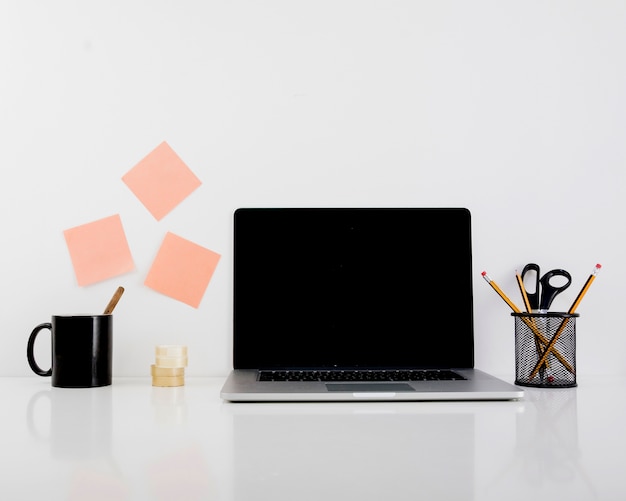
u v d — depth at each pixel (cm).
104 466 45
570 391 80
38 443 52
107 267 95
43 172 96
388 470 44
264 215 93
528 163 97
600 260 97
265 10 97
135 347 95
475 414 64
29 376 94
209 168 96
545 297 91
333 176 97
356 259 92
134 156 96
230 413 65
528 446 51
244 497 38
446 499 38
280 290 91
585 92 97
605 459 47
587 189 97
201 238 96
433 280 92
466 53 98
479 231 97
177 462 46
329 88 97
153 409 67
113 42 97
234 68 97
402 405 69
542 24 97
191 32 97
